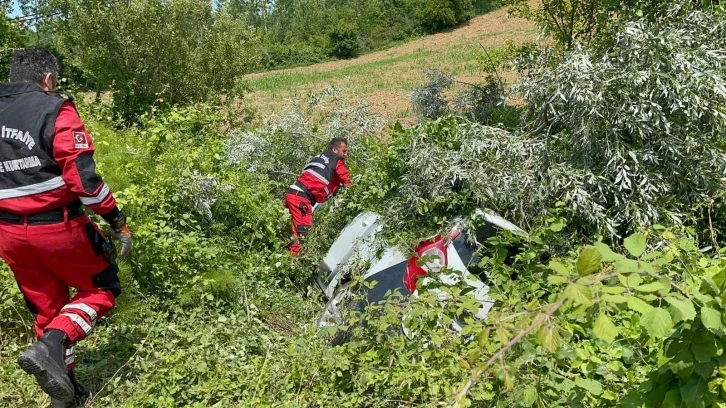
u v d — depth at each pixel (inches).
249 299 211.3
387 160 239.1
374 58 1819.6
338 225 252.5
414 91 345.1
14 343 172.7
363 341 153.4
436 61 1432.1
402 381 137.3
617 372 129.3
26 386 153.9
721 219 220.4
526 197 213.0
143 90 478.3
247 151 326.3
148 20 465.7
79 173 139.6
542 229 164.4
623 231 212.7
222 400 151.8
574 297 77.7
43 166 138.9
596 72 214.7
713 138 219.3
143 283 203.9
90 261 149.8
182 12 475.8
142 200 207.8
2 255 147.6
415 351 142.2
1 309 174.6
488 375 117.5
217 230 236.4
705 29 242.4
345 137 339.6
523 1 386.9
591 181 207.0
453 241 200.4
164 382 154.3
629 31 223.3
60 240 143.4
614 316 138.9
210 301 205.0
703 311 80.4
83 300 150.1
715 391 91.7
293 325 212.8
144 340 172.2
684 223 214.1
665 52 217.0
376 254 204.8
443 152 222.4
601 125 214.5
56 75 148.9
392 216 218.4
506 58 380.8
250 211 253.6
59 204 142.8
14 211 140.6
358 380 148.6
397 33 2058.3
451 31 1996.8
